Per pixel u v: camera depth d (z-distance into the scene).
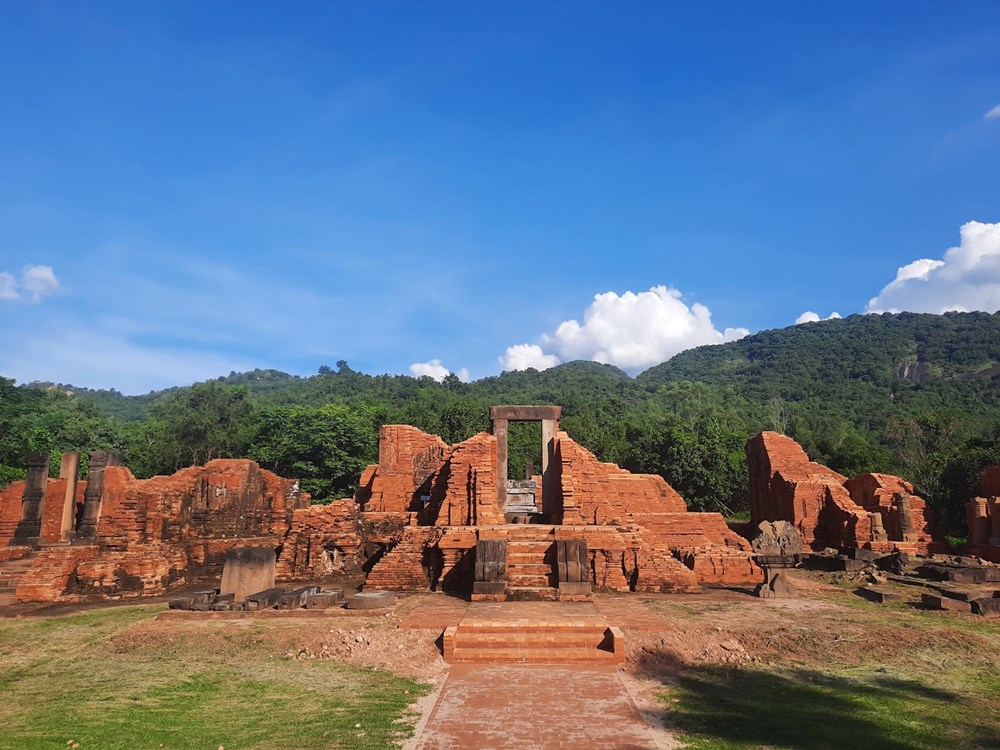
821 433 80.12
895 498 32.62
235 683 11.40
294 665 12.43
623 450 66.69
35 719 9.75
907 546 29.84
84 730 9.20
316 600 16.69
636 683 11.30
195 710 10.05
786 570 27.00
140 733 9.09
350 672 11.95
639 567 20.03
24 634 15.02
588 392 137.38
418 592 19.14
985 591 19.53
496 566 17.81
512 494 31.34
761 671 12.12
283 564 22.98
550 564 18.88
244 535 27.69
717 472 55.84
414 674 11.83
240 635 13.95
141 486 24.23
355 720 9.50
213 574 24.25
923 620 16.00
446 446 32.22
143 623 15.09
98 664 12.60
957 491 42.50
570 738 8.80
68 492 32.47
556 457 23.92
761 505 39.09
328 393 118.50
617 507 27.31
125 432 65.31
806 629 14.66
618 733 8.98
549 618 14.41
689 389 109.44
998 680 11.81
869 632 14.52
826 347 161.75
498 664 12.33
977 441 44.59
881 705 10.34
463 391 127.25
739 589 20.89
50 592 19.08
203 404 74.12
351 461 50.47
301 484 49.59
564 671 11.88
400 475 30.12
